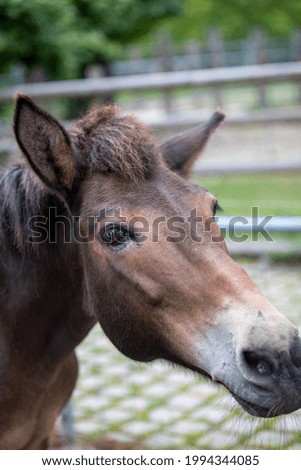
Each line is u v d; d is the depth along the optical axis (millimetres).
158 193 2061
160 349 2102
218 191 8695
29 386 2510
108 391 4410
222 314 1881
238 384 1816
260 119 8281
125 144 2117
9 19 8977
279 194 8391
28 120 2104
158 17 12266
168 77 6680
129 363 4746
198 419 3939
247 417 2375
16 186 2377
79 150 2227
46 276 2396
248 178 9609
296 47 15398
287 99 16672
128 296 2059
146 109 16109
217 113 2566
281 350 1758
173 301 1964
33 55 9461
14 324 2449
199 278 1936
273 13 24203
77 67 10328
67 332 2480
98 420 4012
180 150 2482
